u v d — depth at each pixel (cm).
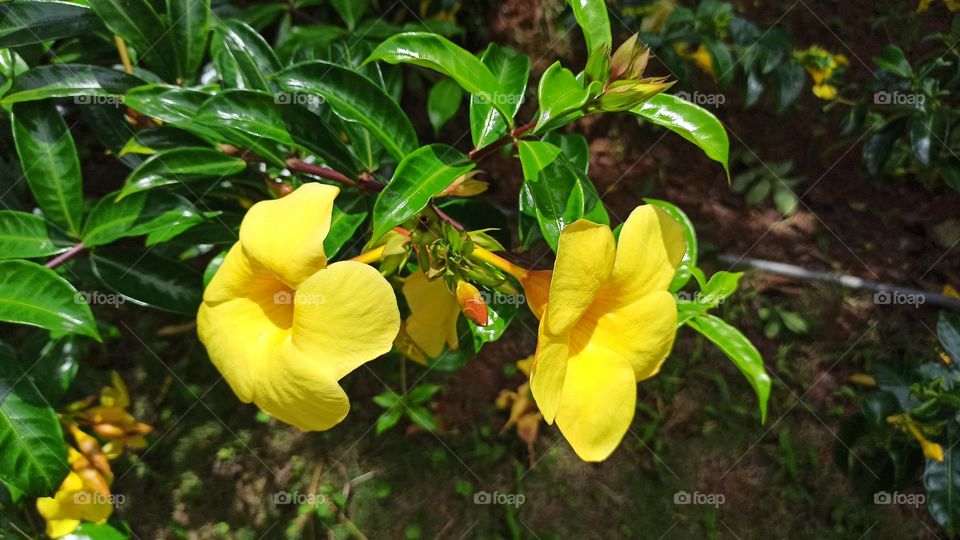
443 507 43
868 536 44
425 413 43
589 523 44
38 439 27
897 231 50
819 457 46
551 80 23
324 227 21
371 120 27
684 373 47
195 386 43
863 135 50
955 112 47
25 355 32
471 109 28
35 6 29
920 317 49
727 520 44
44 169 28
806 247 49
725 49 45
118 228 29
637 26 47
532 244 30
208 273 31
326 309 21
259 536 42
